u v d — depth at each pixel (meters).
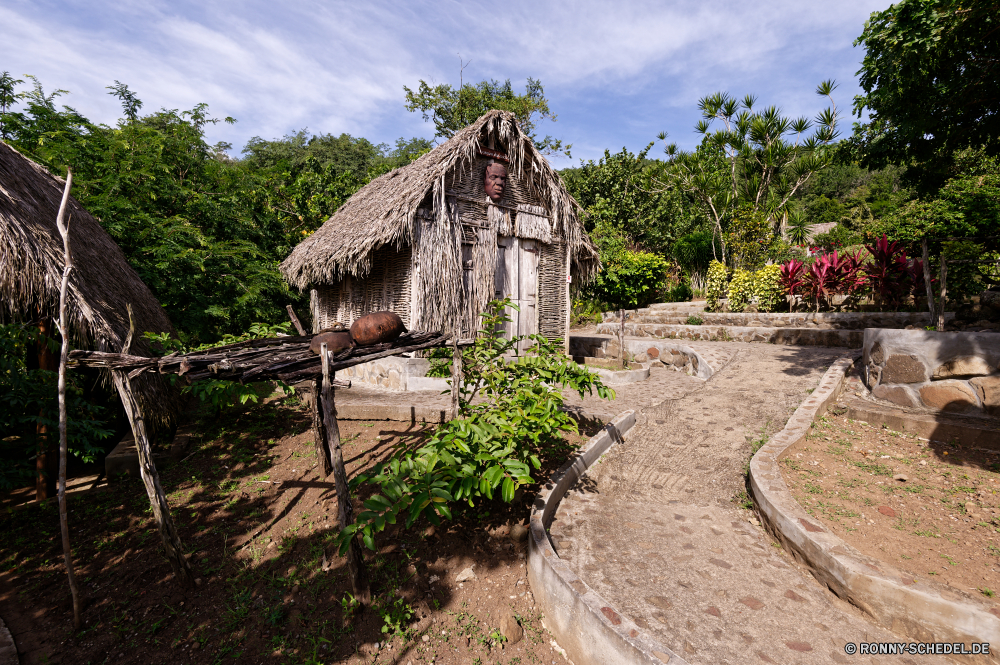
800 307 12.71
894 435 5.43
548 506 4.23
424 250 8.05
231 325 11.93
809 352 9.40
